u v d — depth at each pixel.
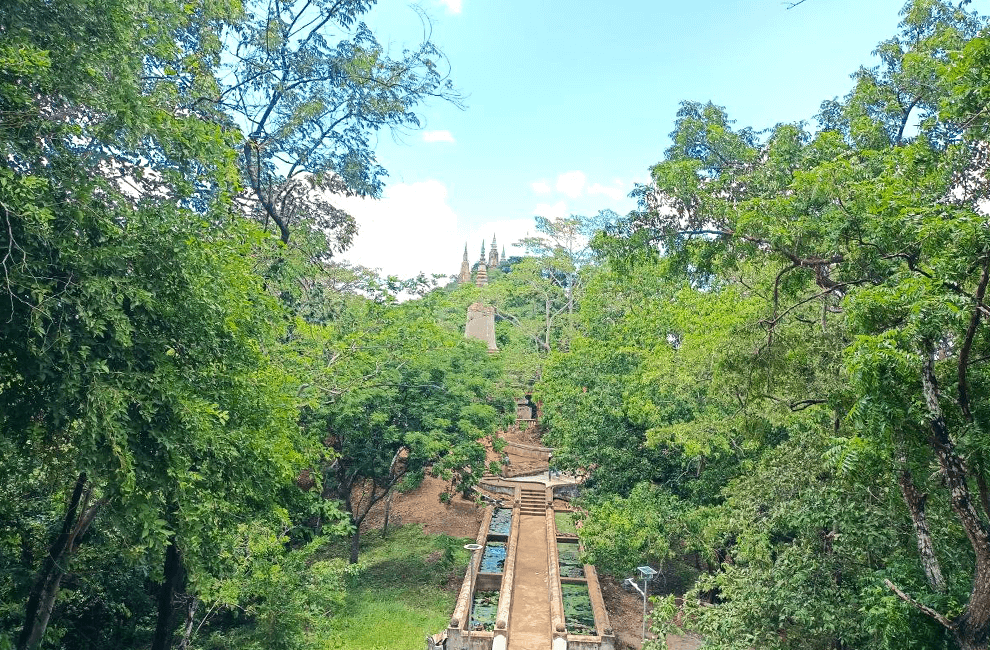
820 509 10.62
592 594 21.56
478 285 55.66
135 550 11.71
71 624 13.22
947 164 8.09
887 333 7.05
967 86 6.89
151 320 8.15
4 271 6.65
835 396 10.69
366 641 19.23
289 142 16.86
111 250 7.20
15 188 6.40
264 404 10.57
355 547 25.20
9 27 6.98
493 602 22.45
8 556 11.44
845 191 9.28
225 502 9.21
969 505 7.61
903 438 8.02
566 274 48.50
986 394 8.52
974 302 7.23
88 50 7.38
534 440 43.94
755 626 10.94
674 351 18.83
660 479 21.92
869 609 8.78
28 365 7.14
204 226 8.88
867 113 12.73
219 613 16.30
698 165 12.35
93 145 8.38
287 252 14.85
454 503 32.81
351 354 18.69
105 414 6.66
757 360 12.05
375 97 17.16
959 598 8.46
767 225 10.39
